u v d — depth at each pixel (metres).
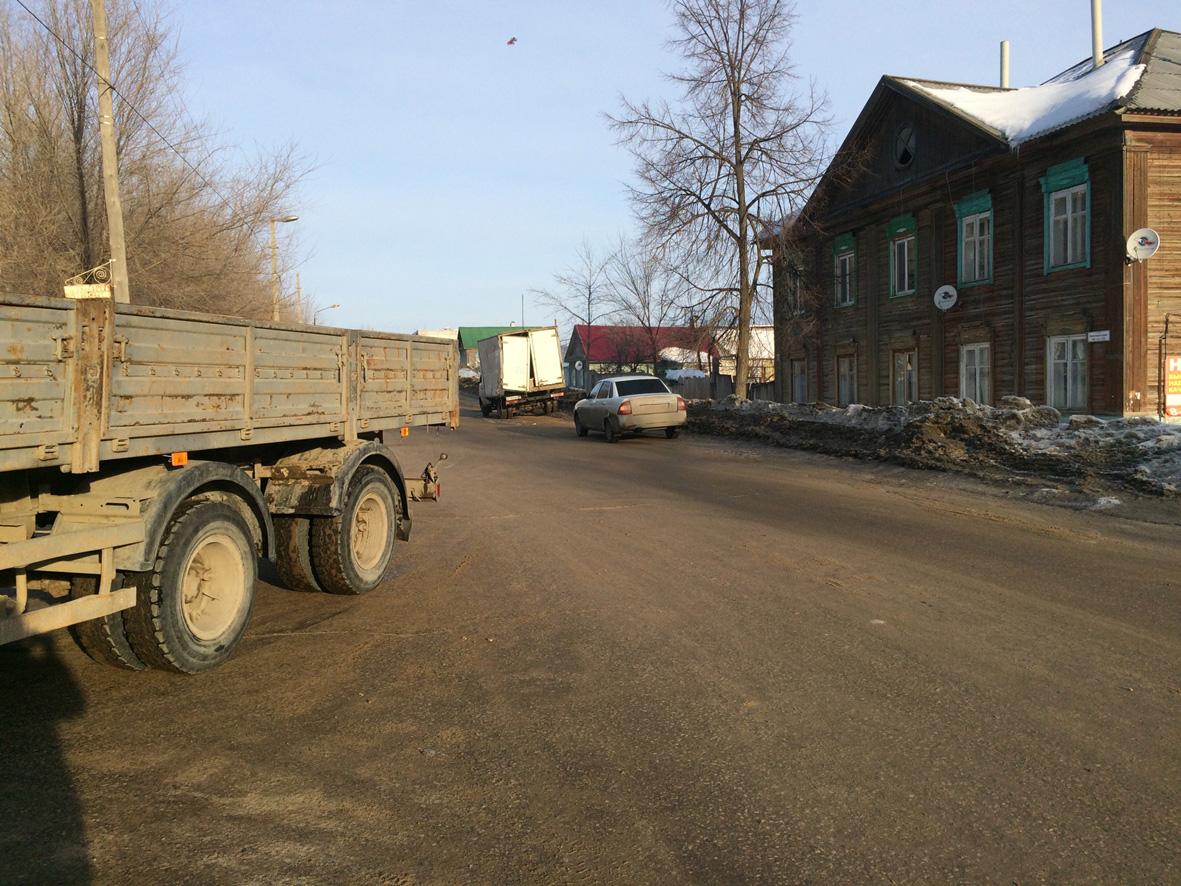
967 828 3.34
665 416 22.62
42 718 4.53
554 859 3.17
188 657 5.05
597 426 23.70
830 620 6.18
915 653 5.42
